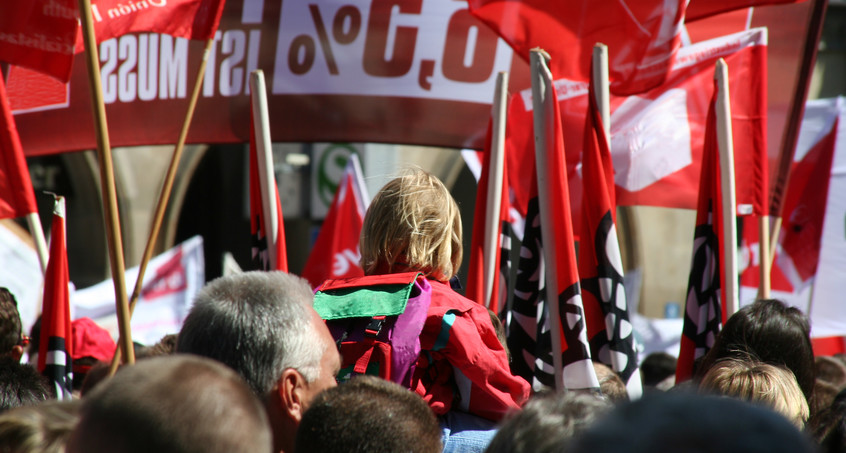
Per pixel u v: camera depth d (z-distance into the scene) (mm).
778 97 10727
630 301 23625
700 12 7941
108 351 9945
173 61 9734
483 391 4840
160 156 26328
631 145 10570
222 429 2635
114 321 15719
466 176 28125
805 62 10508
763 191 9539
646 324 17734
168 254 16359
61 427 3580
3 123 7883
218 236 29188
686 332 7711
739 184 9672
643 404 1819
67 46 8000
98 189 26172
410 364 4656
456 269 5527
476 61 9719
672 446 1672
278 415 3863
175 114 9758
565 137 10312
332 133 9664
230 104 9695
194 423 2604
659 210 28859
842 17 28797
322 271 13375
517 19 7574
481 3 7621
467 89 9719
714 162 7750
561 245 6617
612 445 1744
